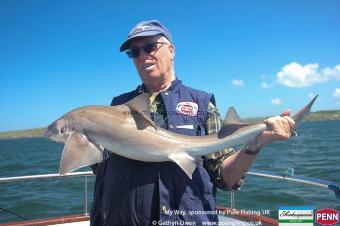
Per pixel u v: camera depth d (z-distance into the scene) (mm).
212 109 3193
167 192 2861
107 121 3217
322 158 22641
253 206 8906
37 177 5348
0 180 5184
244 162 2932
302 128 91125
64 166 3135
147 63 3246
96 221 3199
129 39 3240
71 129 3297
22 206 11828
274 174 4715
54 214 10828
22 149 62906
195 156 3049
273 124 2805
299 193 9695
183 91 3227
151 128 3115
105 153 3332
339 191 3758
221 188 3135
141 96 3191
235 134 2994
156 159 2998
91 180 15695
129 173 3008
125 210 2930
